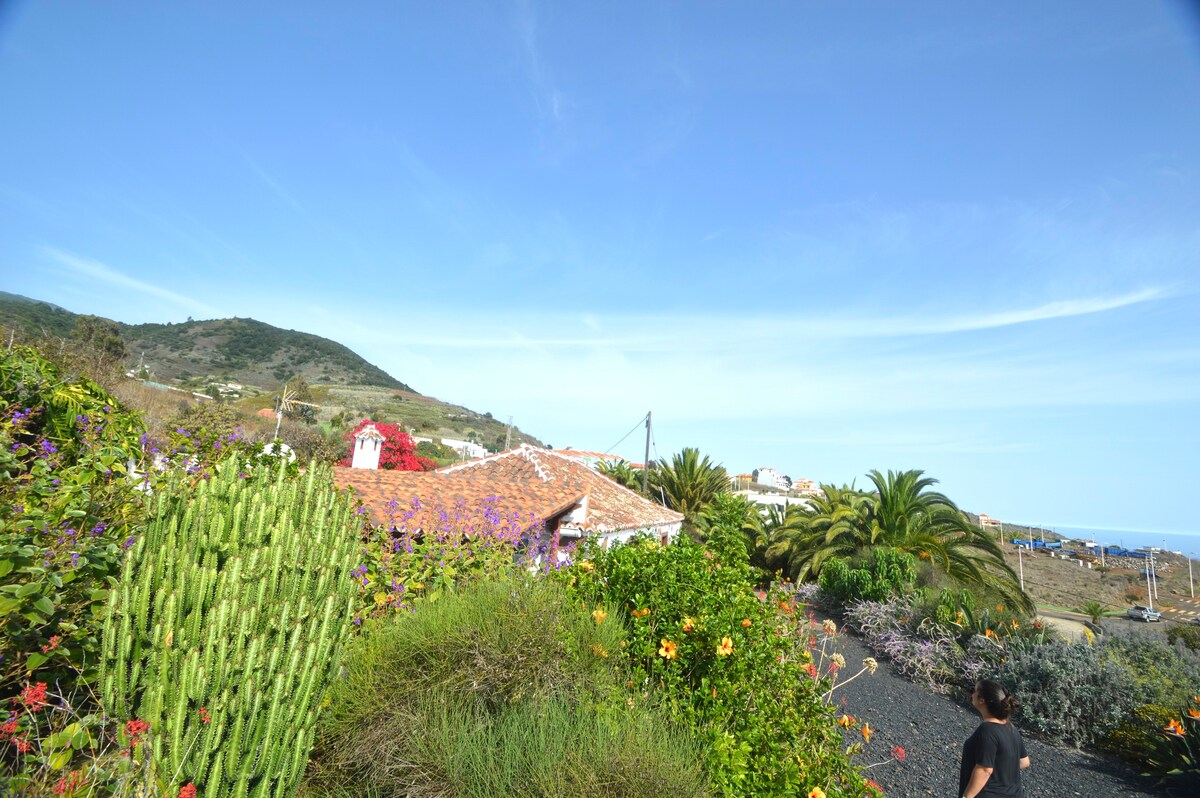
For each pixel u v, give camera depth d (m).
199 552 3.05
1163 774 7.68
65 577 3.28
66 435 5.12
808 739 4.41
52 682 3.18
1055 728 9.20
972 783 4.84
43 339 12.30
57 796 2.45
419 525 7.36
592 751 3.25
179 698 2.70
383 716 3.71
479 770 3.26
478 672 3.96
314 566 3.50
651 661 4.57
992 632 12.16
